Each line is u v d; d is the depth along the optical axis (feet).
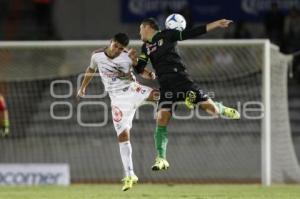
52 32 249.14
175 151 185.68
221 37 233.55
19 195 136.15
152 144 183.52
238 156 182.91
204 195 134.10
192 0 241.96
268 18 232.32
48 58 186.09
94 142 188.34
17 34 250.16
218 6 241.55
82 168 185.88
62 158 188.44
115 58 118.21
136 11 245.04
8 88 187.11
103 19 247.09
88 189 151.64
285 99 172.24
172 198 128.16
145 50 119.55
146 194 136.67
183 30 116.16
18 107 187.52
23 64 187.52
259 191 143.84
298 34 231.50
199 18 242.58
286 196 132.98
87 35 247.29
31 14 253.65
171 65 117.50
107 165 186.70
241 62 177.06
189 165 183.11
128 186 117.70
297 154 201.98
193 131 186.39
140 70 120.37
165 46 117.39
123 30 245.86
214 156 183.83
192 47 174.19
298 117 213.66
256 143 181.68
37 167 168.76
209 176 179.63
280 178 170.81
